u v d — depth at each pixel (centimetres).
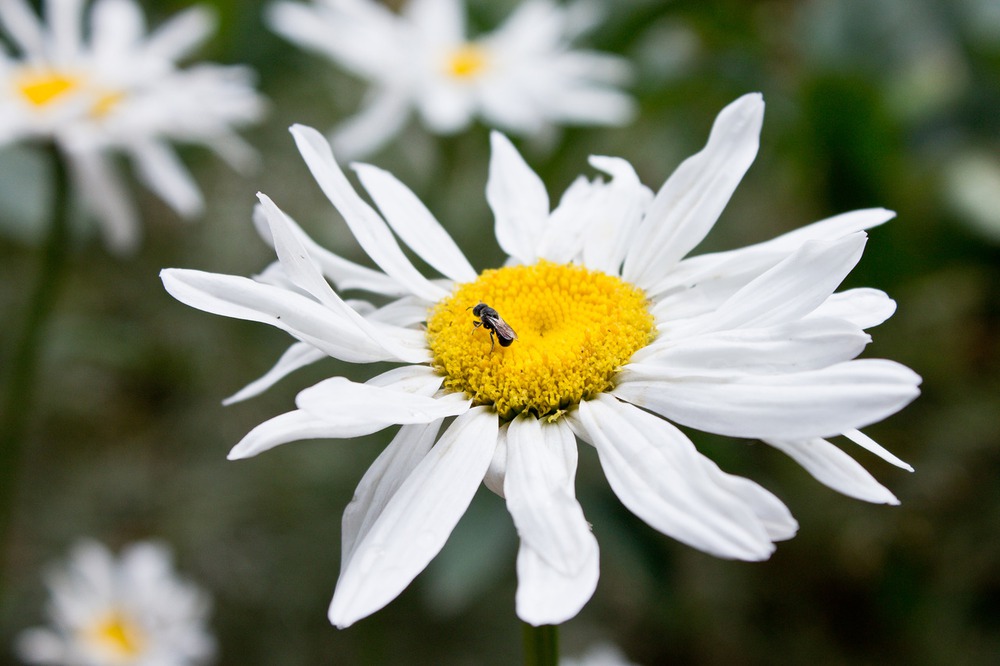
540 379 26
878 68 49
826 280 25
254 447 24
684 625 47
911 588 44
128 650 46
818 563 46
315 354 27
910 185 48
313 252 28
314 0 55
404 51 49
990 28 49
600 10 52
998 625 44
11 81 41
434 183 48
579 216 29
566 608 24
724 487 24
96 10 45
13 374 40
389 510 25
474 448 26
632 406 26
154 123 41
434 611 48
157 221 58
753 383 25
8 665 48
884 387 24
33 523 52
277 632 50
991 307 49
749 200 54
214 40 54
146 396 56
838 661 45
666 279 27
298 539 51
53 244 40
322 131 59
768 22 58
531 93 49
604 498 44
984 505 44
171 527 52
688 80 53
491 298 27
